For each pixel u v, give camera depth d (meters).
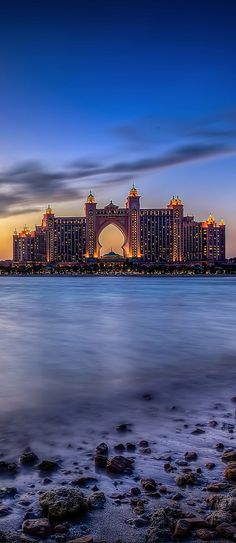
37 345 19.86
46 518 5.40
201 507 5.70
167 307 46.66
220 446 7.73
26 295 78.56
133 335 23.44
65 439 7.95
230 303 53.69
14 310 43.38
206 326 27.98
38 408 9.75
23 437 8.02
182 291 94.25
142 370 14.07
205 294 79.50
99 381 12.48
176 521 5.24
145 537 5.02
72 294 81.94
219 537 5.01
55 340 21.55
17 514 5.54
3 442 7.79
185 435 8.25
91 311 41.44
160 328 26.84
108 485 6.32
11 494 6.02
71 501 5.54
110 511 5.59
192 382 12.36
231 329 26.23
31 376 13.15
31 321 31.84
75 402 10.27
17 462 7.01
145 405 10.07
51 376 13.15
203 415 9.41
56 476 6.57
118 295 76.88
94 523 5.32
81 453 7.38
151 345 19.67
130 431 8.41
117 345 19.75
